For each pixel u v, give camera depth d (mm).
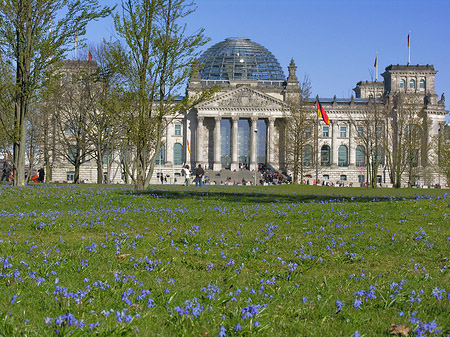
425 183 142375
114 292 10750
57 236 18453
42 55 40938
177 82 46219
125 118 47531
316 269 13875
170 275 12820
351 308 10188
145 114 46719
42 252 14945
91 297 10453
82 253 15031
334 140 159250
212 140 160250
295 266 13734
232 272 13211
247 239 18047
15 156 42250
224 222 22312
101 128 73188
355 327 9078
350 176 158125
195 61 46219
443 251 16203
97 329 8352
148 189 45281
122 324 8570
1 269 12430
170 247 16438
